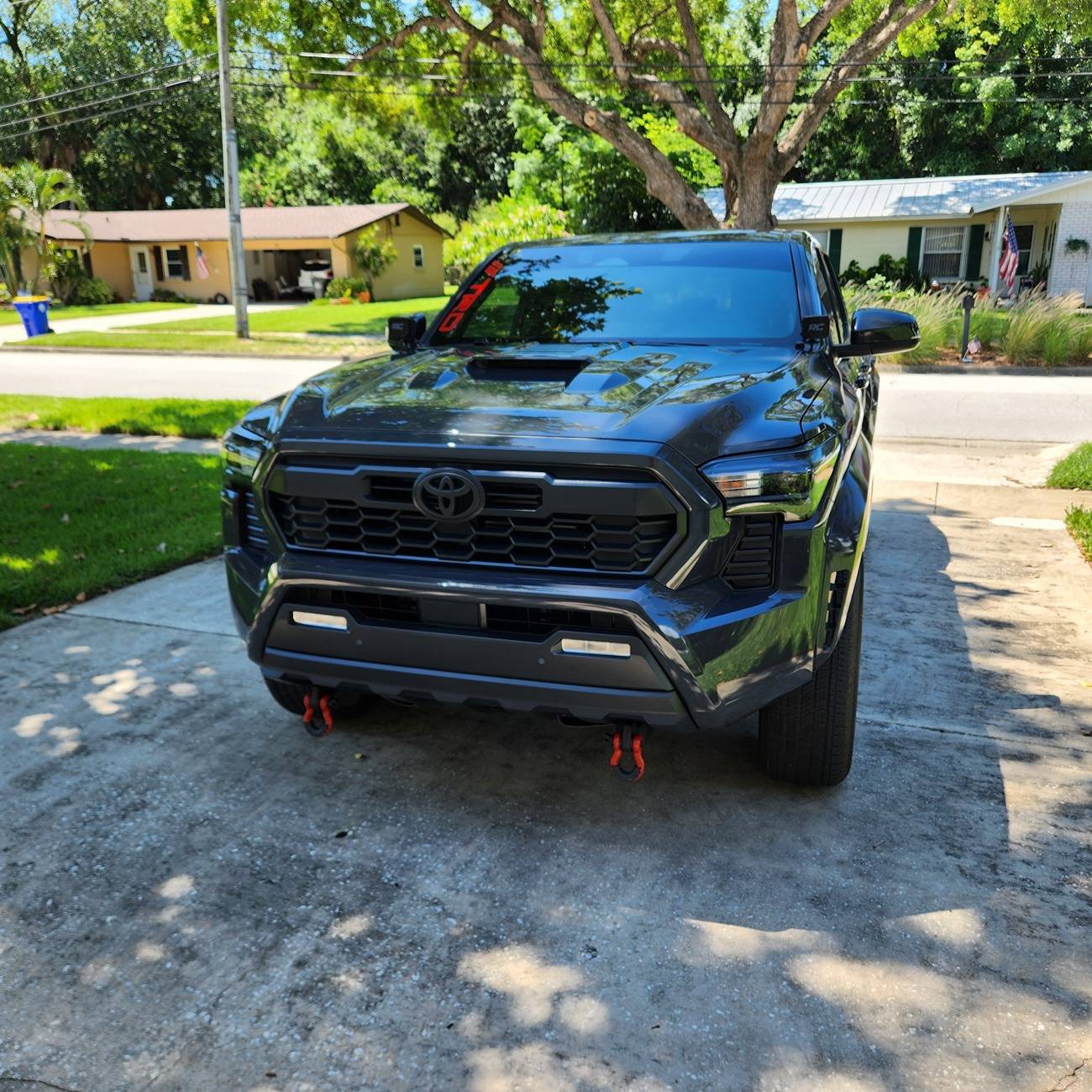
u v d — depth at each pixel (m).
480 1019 2.34
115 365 19.14
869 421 4.16
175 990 2.44
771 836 3.09
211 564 5.93
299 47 22.94
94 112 44.53
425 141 49.59
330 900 2.79
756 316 3.79
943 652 4.55
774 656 2.73
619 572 2.63
